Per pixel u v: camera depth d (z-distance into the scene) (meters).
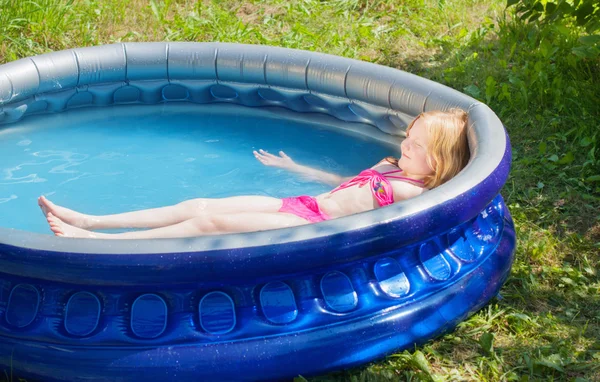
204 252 2.30
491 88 4.52
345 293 2.54
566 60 4.69
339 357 2.50
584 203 3.66
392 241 2.50
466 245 2.87
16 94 4.14
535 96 4.52
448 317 2.72
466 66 4.96
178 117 4.41
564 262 3.28
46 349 2.41
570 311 2.96
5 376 2.48
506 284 3.12
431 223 2.58
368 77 4.12
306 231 2.40
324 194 3.26
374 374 2.54
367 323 2.55
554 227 3.51
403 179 3.29
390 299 2.60
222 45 4.47
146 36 5.42
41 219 3.35
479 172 2.83
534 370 2.63
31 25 5.23
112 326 2.38
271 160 3.76
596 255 3.32
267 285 2.46
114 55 4.39
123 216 3.09
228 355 2.40
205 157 3.93
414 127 3.30
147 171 3.78
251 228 2.96
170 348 2.38
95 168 3.80
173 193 3.58
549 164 3.93
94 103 4.46
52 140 4.09
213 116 4.43
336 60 4.27
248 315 2.43
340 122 4.30
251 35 5.47
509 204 3.66
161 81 4.48
